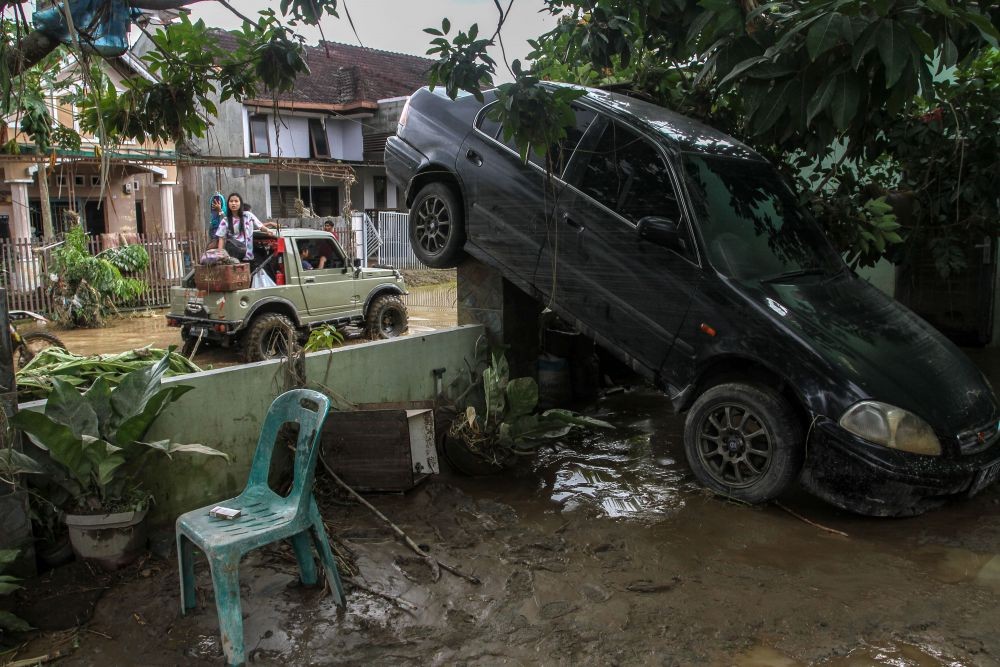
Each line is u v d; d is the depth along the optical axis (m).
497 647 3.12
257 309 9.93
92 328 14.01
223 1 3.58
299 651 3.08
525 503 4.79
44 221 14.21
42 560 3.65
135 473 3.82
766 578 3.72
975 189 7.25
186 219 21.22
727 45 4.80
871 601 3.47
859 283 5.45
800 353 4.39
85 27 3.55
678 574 3.78
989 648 3.07
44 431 3.31
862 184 8.05
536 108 4.34
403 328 12.33
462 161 6.43
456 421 5.41
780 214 5.57
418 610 3.41
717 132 6.00
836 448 4.23
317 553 3.65
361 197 25.75
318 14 3.92
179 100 5.13
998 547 4.03
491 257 6.23
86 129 5.18
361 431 4.79
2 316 3.44
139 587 3.54
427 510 4.58
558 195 5.73
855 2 3.93
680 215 5.03
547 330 7.35
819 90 4.30
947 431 4.19
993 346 9.08
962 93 7.09
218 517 3.24
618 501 4.80
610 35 5.49
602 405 7.34
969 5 4.77
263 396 4.71
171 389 3.74
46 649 3.07
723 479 4.77
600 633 3.22
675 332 5.03
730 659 3.03
